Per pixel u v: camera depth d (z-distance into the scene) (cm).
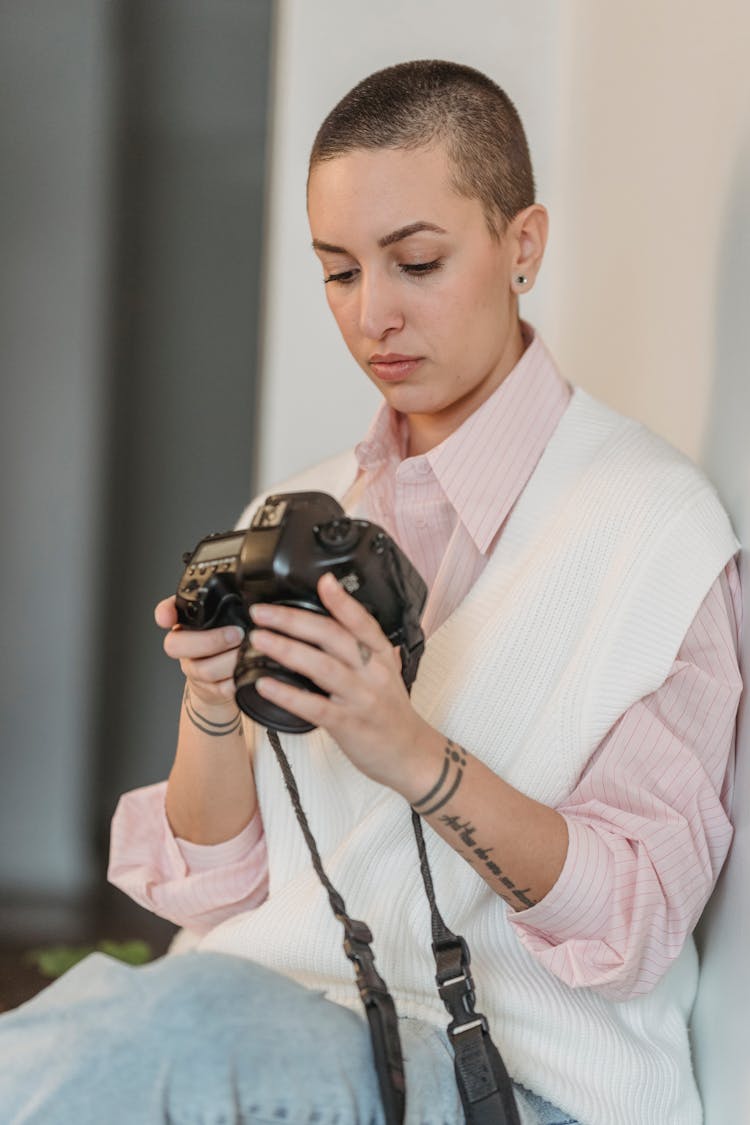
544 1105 146
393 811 151
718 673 152
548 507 158
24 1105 118
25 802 411
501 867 139
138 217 402
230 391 408
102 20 394
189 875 169
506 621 151
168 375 407
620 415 164
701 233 180
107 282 401
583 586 151
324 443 276
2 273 398
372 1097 126
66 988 127
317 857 142
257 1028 123
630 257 218
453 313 152
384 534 129
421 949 149
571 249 262
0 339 400
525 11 275
